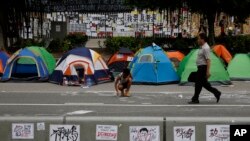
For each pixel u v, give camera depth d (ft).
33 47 82.84
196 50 76.33
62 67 76.28
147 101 60.13
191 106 56.39
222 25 129.29
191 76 58.03
